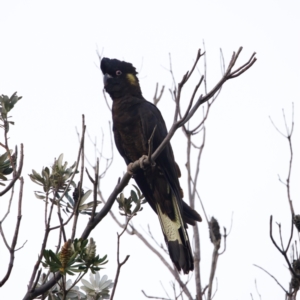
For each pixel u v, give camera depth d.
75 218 7.67
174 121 8.89
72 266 7.17
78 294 8.46
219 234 12.80
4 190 7.61
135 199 9.49
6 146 8.31
